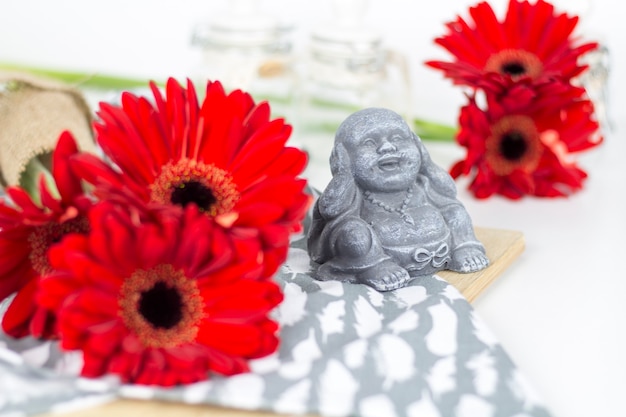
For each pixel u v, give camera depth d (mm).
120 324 501
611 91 991
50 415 493
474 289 620
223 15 850
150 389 496
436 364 521
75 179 518
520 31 773
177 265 512
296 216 521
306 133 893
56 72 974
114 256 501
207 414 495
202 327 513
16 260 534
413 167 624
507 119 768
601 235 726
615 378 551
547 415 493
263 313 508
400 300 584
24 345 534
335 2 842
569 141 776
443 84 1025
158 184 531
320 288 588
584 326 601
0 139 690
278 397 495
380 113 630
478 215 762
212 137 536
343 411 492
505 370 518
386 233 614
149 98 836
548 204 786
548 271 669
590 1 830
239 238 508
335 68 835
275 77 862
